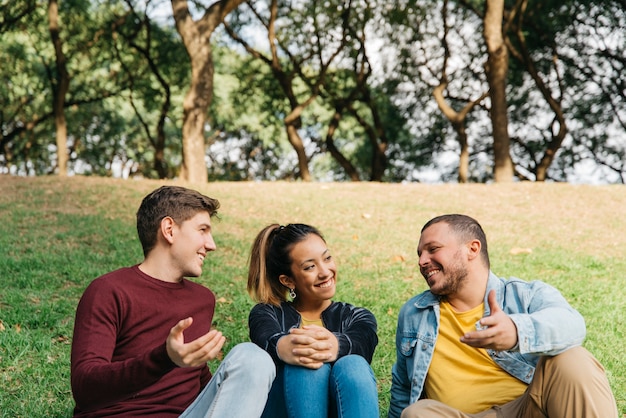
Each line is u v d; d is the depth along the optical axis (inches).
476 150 1175.6
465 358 125.6
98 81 1010.1
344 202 520.7
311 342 120.6
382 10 909.2
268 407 125.8
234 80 1085.8
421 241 129.3
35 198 476.1
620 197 541.6
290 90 922.1
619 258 366.0
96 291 118.6
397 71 1009.5
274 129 1173.7
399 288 297.7
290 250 136.7
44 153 1262.3
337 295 282.2
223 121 1170.6
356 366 118.5
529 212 500.7
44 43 916.6
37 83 999.6
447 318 129.1
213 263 338.3
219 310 263.4
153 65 942.4
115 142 1259.2
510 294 126.3
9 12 867.4
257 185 608.7
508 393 121.8
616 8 903.1
